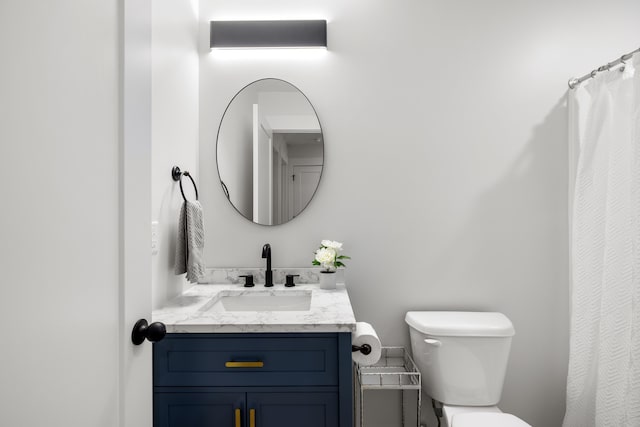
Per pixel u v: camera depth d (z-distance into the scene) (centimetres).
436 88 189
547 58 188
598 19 188
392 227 189
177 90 164
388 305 188
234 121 190
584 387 165
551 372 186
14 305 49
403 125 189
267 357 121
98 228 67
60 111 57
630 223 144
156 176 144
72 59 60
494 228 188
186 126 174
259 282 188
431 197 189
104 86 68
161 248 147
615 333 150
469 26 189
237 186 190
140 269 80
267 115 190
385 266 189
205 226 190
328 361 121
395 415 185
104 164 68
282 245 190
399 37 190
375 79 190
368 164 189
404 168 189
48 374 54
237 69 191
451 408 160
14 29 49
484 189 188
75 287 60
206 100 191
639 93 140
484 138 188
